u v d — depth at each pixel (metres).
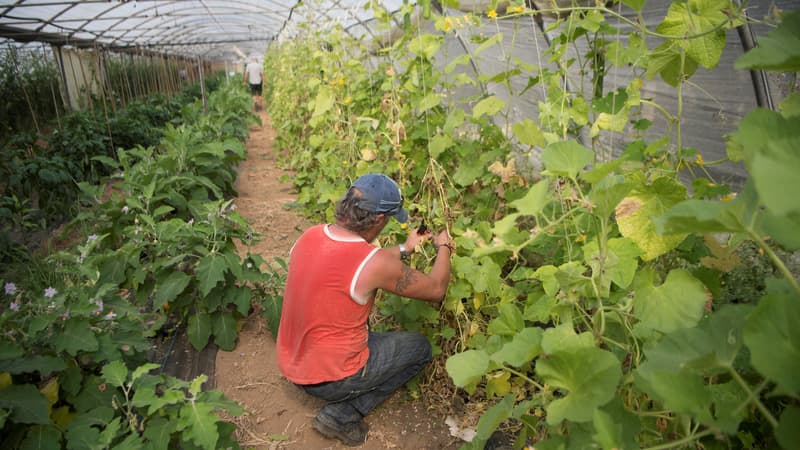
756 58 0.96
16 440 1.94
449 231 2.94
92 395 2.23
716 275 1.83
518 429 2.52
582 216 2.18
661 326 1.47
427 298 2.46
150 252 3.63
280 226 5.62
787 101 1.29
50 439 1.93
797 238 0.90
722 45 1.95
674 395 1.08
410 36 3.72
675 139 3.46
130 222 4.06
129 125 9.16
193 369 3.12
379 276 2.30
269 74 16.75
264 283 3.77
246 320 3.61
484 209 3.02
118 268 3.32
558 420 1.28
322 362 2.38
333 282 2.29
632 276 1.58
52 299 2.22
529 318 2.04
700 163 2.17
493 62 5.19
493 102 2.87
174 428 2.07
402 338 2.60
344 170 4.73
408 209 3.20
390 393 2.63
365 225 2.31
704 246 2.09
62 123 8.62
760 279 2.32
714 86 3.05
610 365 1.28
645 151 2.07
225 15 15.23
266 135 12.45
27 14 8.58
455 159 3.71
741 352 1.52
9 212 4.86
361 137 4.58
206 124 7.97
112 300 2.65
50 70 10.38
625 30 3.51
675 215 1.02
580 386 1.32
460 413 2.70
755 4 2.57
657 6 3.12
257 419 2.70
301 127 7.84
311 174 6.45
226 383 2.99
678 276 1.51
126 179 4.38
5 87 10.01
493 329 2.02
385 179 2.34
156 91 15.74
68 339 2.17
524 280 2.59
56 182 5.79
